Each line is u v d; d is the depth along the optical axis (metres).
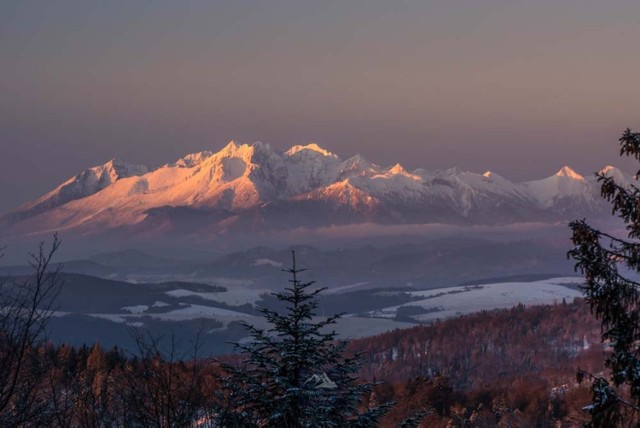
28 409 31.03
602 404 36.41
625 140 38.38
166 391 37.28
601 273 37.28
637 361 36.28
